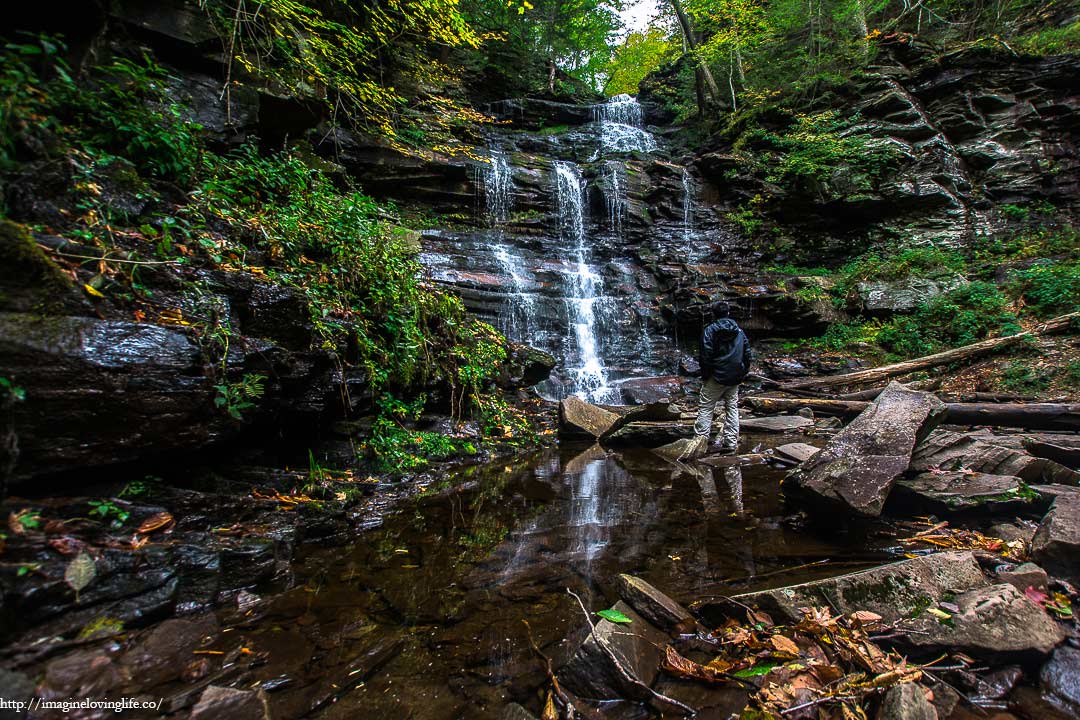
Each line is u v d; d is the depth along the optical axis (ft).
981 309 32.01
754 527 11.49
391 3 29.32
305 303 13.34
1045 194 39.88
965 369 28.60
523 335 33.22
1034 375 25.48
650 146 55.98
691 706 5.59
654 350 38.04
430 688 5.87
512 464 18.45
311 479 12.62
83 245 9.40
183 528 8.90
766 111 49.42
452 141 42.78
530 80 60.75
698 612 7.62
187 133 13.93
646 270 42.68
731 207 48.42
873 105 44.39
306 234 16.35
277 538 9.59
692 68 61.77
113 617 6.34
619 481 15.97
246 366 11.05
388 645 6.72
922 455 12.90
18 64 10.14
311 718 5.30
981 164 41.63
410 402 19.15
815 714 5.41
